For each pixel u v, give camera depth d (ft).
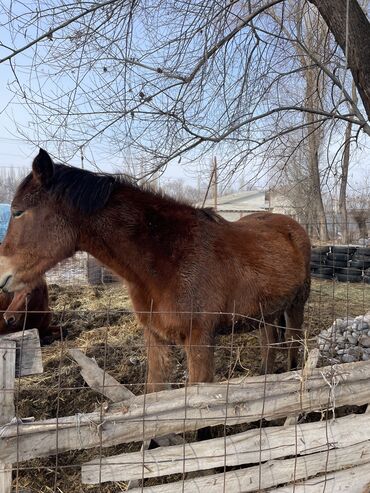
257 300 10.87
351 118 16.43
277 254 11.87
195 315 9.31
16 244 9.07
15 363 6.20
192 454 6.86
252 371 14.42
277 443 7.16
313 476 7.98
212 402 6.79
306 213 28.19
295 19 18.39
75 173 9.39
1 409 6.15
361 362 7.70
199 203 15.19
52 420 6.26
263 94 16.76
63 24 12.02
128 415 6.47
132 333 17.90
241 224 12.61
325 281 32.78
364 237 42.09
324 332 16.20
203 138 13.73
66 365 14.62
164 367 10.21
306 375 7.28
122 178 10.05
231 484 7.03
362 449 7.61
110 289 27.45
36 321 16.74
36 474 9.36
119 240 9.43
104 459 6.55
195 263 9.44
